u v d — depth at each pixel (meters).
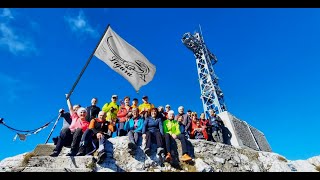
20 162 4.14
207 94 16.34
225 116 6.74
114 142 4.73
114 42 5.80
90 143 4.55
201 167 4.79
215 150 5.29
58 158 4.16
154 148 4.78
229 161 5.26
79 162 4.15
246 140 6.71
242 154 5.57
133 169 4.45
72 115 4.87
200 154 5.10
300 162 5.79
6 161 4.15
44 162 4.11
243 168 5.31
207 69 16.95
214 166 5.03
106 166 4.31
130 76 5.68
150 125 4.96
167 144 4.74
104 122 4.84
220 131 6.23
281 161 5.71
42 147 4.48
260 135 7.64
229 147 5.53
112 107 5.73
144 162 4.56
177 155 4.85
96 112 5.39
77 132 4.43
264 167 5.55
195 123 5.93
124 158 4.54
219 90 16.48
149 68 5.99
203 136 5.73
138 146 4.73
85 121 4.77
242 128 6.93
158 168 4.57
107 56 5.60
